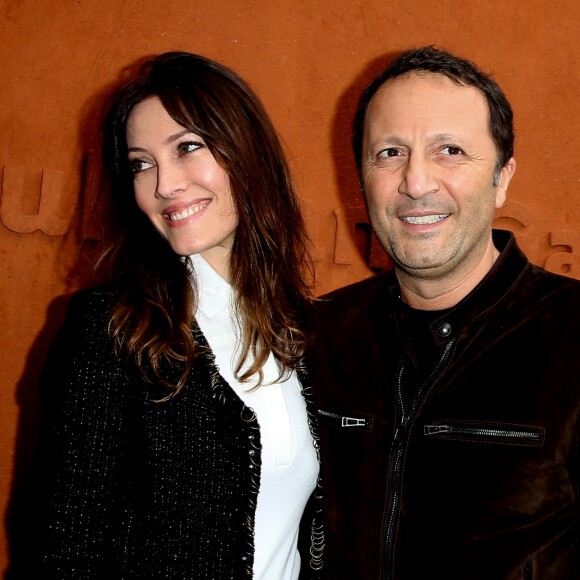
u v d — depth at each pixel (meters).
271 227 1.64
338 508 1.57
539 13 2.71
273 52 2.60
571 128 2.75
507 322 1.49
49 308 2.56
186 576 1.37
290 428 1.54
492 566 1.38
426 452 1.47
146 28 2.54
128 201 1.59
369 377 1.60
